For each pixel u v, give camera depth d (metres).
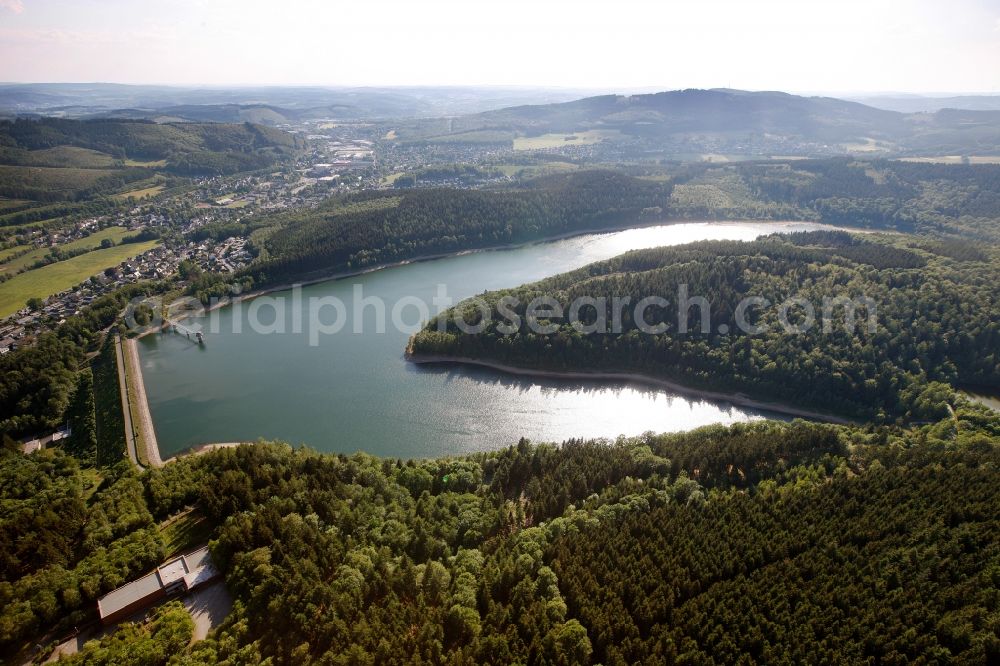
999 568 113.00
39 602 112.19
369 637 100.06
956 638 101.75
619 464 157.12
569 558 120.00
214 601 117.50
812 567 119.50
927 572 116.44
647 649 100.12
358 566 116.69
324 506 135.38
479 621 105.31
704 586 117.31
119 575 120.69
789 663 99.12
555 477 154.12
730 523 132.00
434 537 130.25
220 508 136.88
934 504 134.25
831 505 138.00
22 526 132.12
